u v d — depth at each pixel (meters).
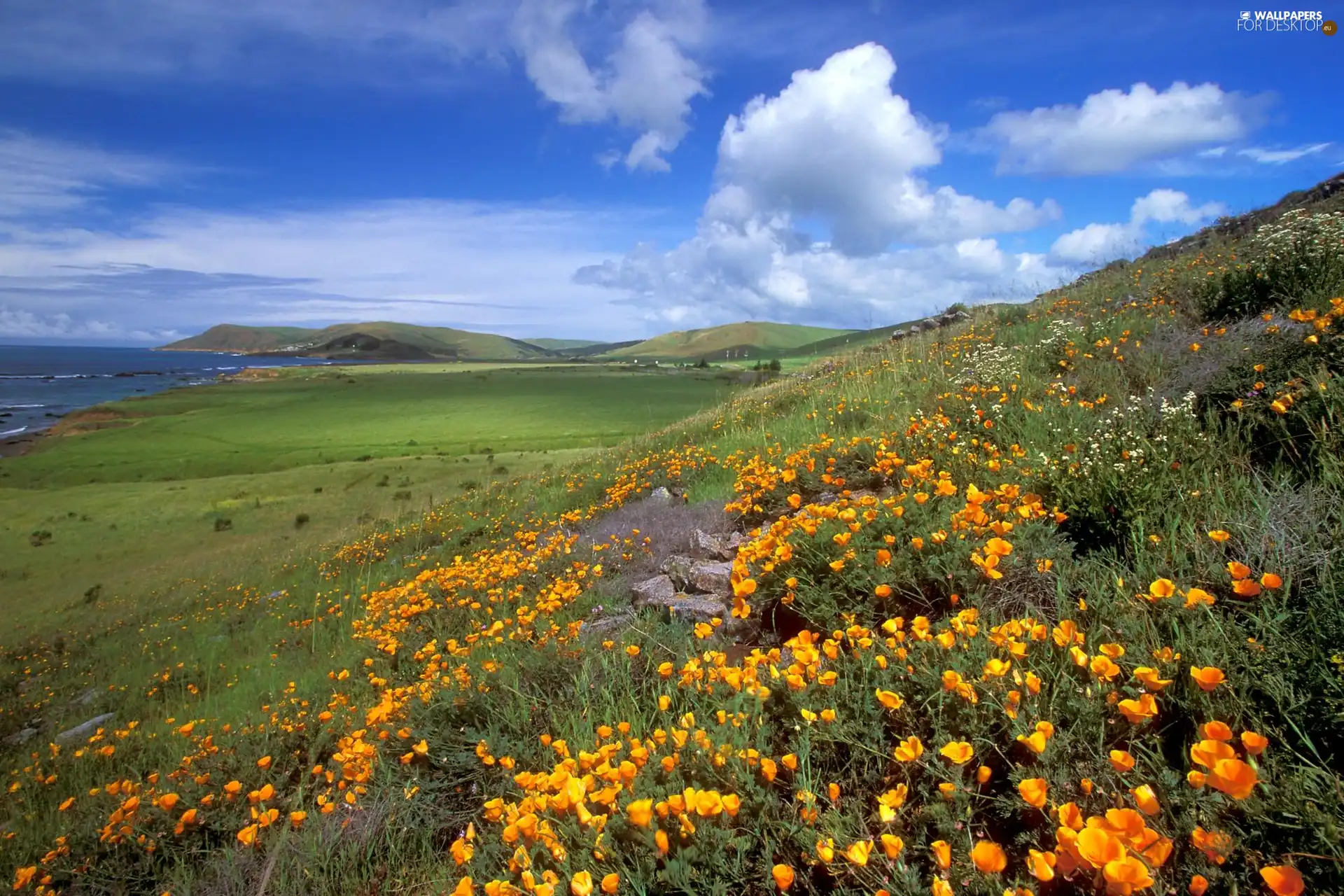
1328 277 5.46
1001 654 2.10
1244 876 1.32
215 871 2.93
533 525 10.99
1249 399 3.56
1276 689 1.68
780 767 2.09
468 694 3.39
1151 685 1.63
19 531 44.12
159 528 43.03
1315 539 2.21
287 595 14.15
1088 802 1.62
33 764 6.58
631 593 5.11
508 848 2.15
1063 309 10.46
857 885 1.62
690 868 1.66
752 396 18.44
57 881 3.27
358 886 2.51
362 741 3.43
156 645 13.26
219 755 4.04
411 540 15.43
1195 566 2.37
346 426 110.81
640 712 2.87
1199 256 10.38
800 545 3.50
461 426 103.88
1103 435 3.59
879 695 1.97
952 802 1.69
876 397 8.57
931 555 3.01
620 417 101.94
